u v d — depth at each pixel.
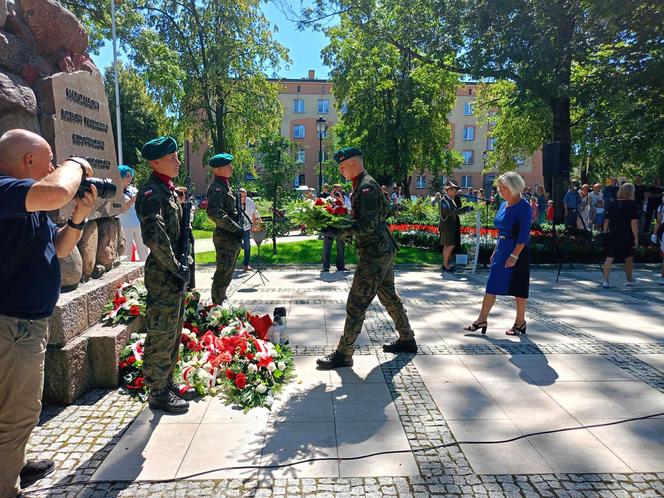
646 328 5.85
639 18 13.32
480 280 9.45
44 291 2.43
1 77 3.67
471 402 3.75
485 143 50.78
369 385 4.09
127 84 35.69
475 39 15.38
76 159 2.41
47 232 2.47
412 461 2.91
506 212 5.38
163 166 3.45
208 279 9.36
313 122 50.41
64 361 3.60
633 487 2.65
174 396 3.63
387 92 28.80
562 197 16.20
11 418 2.39
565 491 2.61
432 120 29.25
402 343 4.92
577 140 20.33
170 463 2.89
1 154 2.36
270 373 4.03
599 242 12.12
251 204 9.62
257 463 2.89
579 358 4.75
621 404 3.71
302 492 2.61
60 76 4.24
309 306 7.03
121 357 4.06
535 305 7.15
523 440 3.16
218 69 21.92
